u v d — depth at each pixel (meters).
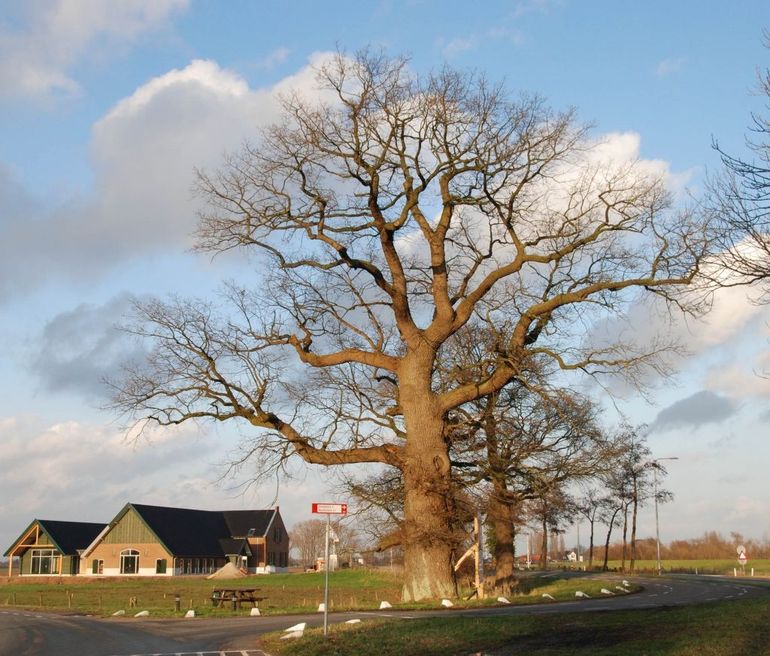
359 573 78.88
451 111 28.27
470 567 43.09
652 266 28.62
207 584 71.94
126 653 19.44
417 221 30.23
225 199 29.69
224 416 31.38
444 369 37.22
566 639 18.30
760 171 12.78
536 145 28.80
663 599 35.84
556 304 30.09
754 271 12.95
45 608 43.88
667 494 82.50
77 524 94.88
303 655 17.98
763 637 16.83
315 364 31.44
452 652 17.25
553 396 31.03
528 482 40.34
